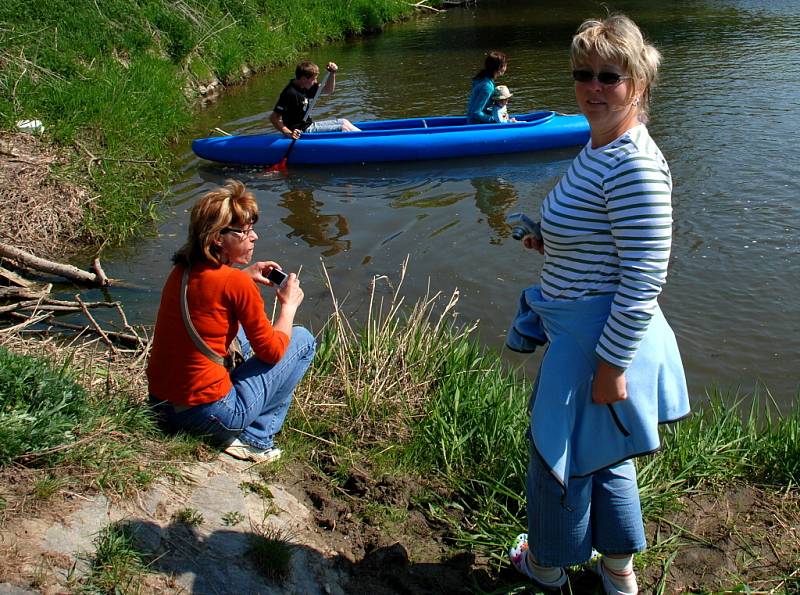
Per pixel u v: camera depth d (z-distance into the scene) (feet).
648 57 7.38
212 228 9.77
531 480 8.22
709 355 16.48
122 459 9.50
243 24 47.03
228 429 10.44
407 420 12.16
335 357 13.64
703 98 33.99
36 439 9.12
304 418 11.89
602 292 7.63
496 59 29.94
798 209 22.82
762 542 9.84
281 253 21.33
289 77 43.91
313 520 10.03
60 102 27.09
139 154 27.37
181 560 8.52
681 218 22.54
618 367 7.34
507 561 9.59
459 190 26.13
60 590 7.63
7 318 16.62
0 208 21.34
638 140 7.25
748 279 19.34
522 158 29.37
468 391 12.64
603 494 8.21
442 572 9.41
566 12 63.21
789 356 16.46
